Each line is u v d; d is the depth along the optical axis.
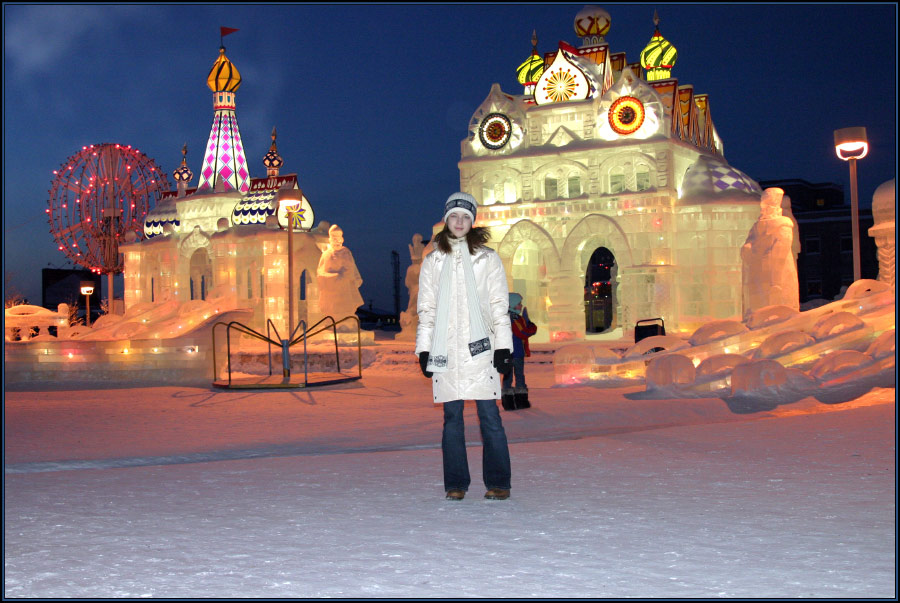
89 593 3.90
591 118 33.16
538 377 23.67
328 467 7.98
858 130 18.80
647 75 38.47
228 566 4.36
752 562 4.31
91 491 6.77
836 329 16.73
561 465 7.74
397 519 5.55
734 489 6.36
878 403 12.14
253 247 35.00
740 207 30.97
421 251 35.94
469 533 5.09
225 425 13.16
